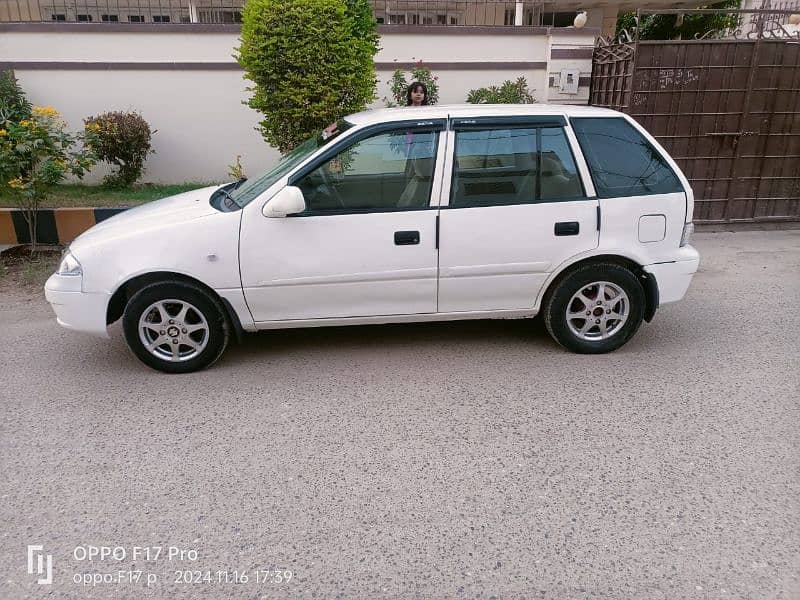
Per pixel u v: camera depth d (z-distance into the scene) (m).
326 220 4.27
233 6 12.09
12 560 2.72
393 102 9.38
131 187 9.20
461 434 3.65
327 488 3.17
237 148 9.52
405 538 2.82
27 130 6.72
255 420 3.83
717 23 13.14
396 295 4.45
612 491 3.12
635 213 4.47
